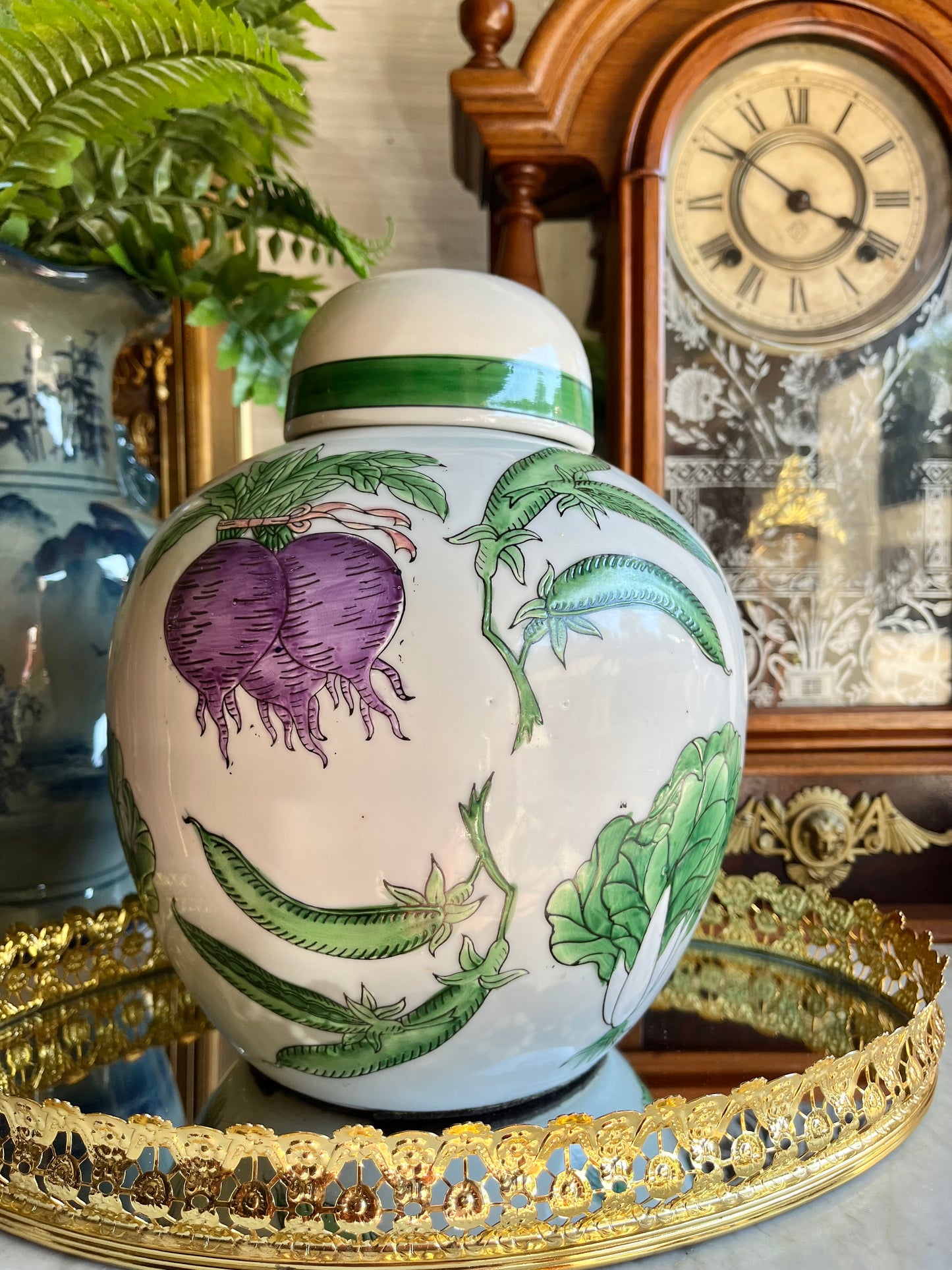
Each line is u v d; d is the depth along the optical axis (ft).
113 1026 1.60
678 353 2.25
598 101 2.19
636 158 2.18
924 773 2.17
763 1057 1.44
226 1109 1.25
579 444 1.33
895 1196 1.10
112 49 1.34
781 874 2.17
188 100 1.44
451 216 2.76
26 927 1.57
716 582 1.23
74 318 1.68
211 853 1.06
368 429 1.21
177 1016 1.64
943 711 2.19
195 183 1.74
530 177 2.21
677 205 2.24
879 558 2.28
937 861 2.19
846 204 2.27
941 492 2.30
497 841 1.01
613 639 1.05
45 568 1.59
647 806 1.08
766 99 2.24
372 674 1.00
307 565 1.04
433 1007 1.06
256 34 1.59
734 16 2.15
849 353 2.28
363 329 1.24
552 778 1.01
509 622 1.01
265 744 1.02
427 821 1.00
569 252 2.60
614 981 1.13
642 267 2.17
